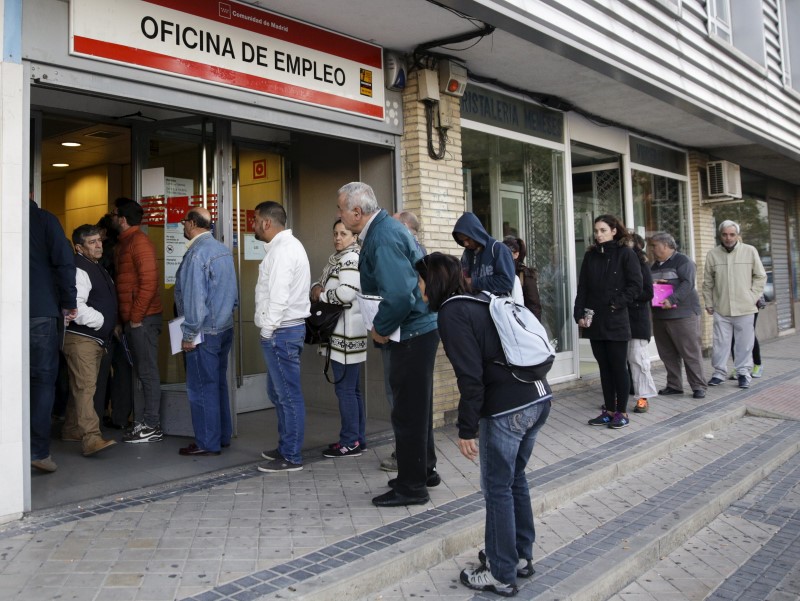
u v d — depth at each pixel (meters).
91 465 5.07
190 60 4.75
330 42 5.82
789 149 11.99
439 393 6.61
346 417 5.46
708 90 9.10
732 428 7.14
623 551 3.95
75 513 4.08
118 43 4.35
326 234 7.07
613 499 4.90
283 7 5.30
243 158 7.18
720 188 12.25
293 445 5.04
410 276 4.11
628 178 10.38
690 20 8.59
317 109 5.69
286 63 5.43
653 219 11.18
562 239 9.02
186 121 5.80
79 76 4.19
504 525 3.35
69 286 4.62
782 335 16.53
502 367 3.33
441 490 4.62
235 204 7.13
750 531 4.62
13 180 3.85
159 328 5.84
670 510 4.64
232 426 5.92
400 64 6.45
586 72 7.50
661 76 7.91
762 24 10.77
